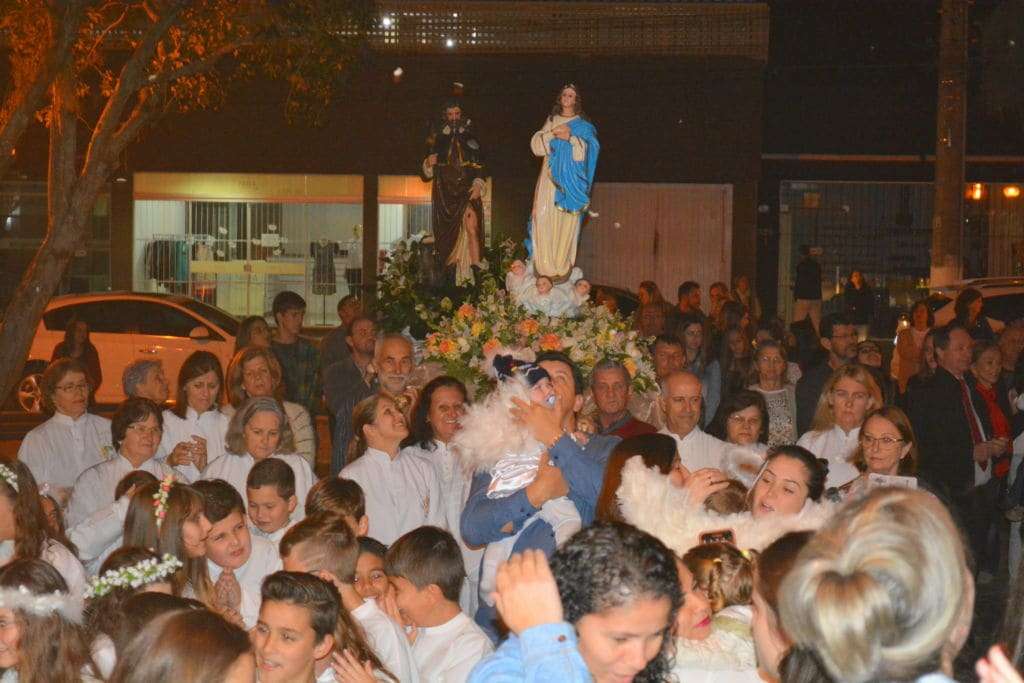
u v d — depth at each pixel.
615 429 8.66
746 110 25.88
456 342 10.01
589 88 25.92
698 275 26.14
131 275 26.42
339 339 13.05
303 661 4.79
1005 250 27.75
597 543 3.33
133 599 4.53
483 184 14.41
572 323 10.41
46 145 26.19
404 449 8.22
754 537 4.85
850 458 8.09
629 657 3.29
